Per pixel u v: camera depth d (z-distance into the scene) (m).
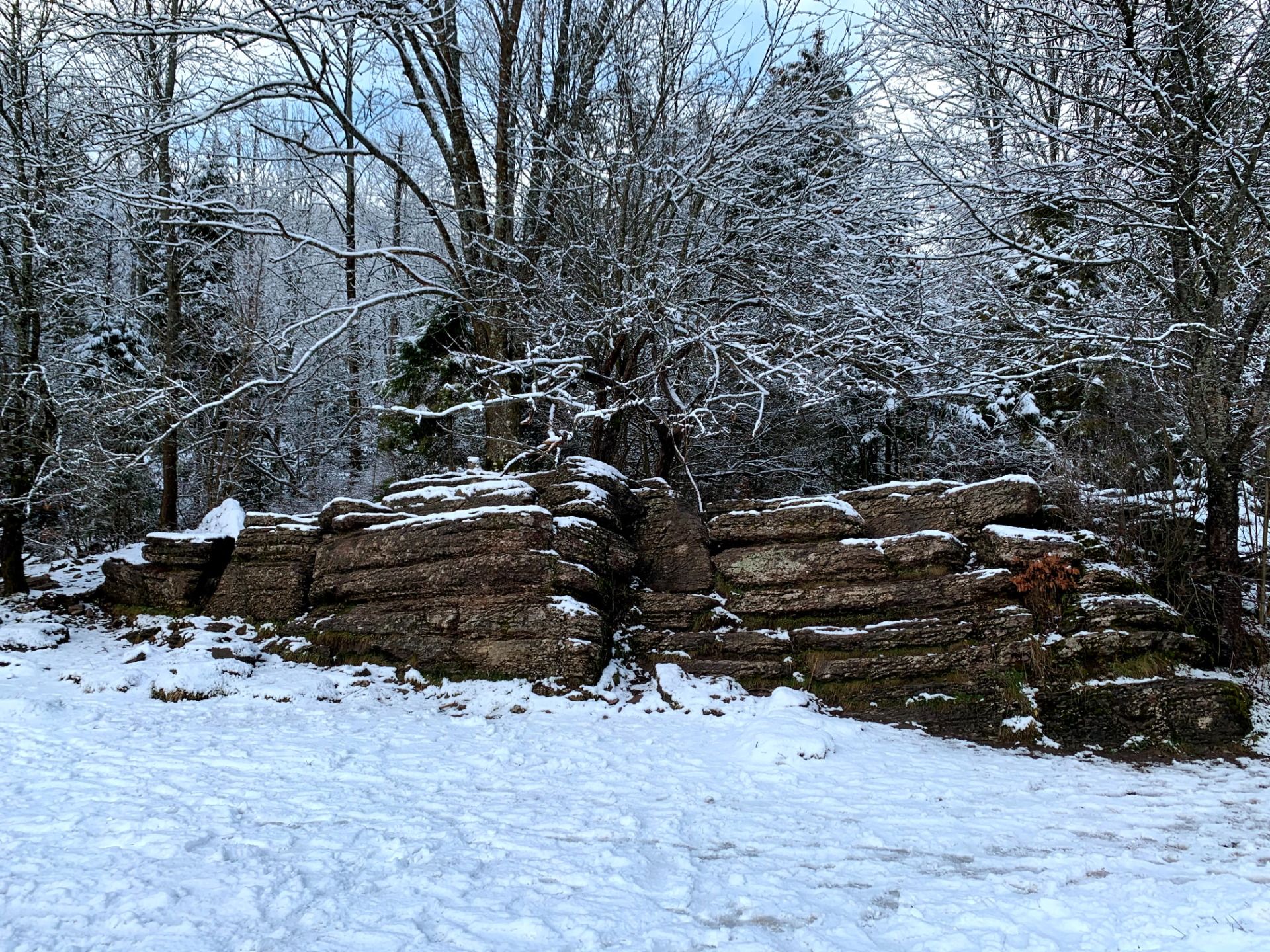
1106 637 8.89
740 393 14.11
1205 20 9.67
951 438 16.45
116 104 12.83
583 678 9.50
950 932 4.16
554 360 12.39
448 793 6.39
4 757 6.68
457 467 17.30
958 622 9.44
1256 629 9.64
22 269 13.41
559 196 14.33
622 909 4.32
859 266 13.32
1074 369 12.97
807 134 13.77
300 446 22.02
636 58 13.77
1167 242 10.75
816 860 5.21
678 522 11.32
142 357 18.00
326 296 21.55
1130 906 4.46
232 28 12.33
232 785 6.23
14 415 13.30
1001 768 7.52
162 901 4.13
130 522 18.12
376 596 10.60
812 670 9.59
